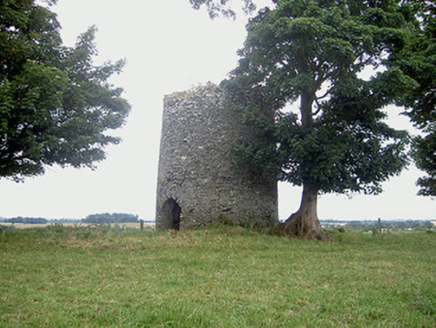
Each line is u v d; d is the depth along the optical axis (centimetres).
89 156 1326
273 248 1163
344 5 1350
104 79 1423
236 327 430
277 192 1759
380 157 1409
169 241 1212
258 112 1465
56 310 491
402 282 673
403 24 1349
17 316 462
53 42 1325
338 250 1183
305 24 1173
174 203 1781
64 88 1123
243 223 1573
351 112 1452
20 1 1177
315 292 604
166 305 505
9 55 1132
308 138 1307
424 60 1351
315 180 1388
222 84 1672
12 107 993
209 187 1584
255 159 1418
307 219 1485
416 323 446
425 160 1884
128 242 1164
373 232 1758
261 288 642
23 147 1151
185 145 1638
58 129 1170
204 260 919
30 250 1002
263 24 1336
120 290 604
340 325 447
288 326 443
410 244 1355
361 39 1219
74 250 1028
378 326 436
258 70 1518
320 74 1409
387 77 1265
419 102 1535
